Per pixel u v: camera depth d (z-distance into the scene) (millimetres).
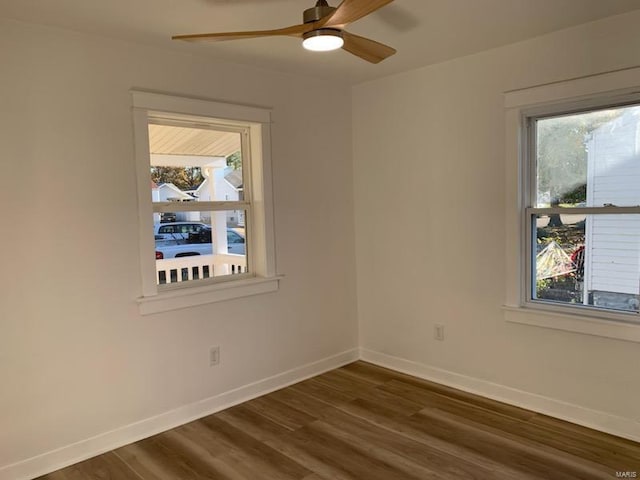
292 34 2010
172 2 2301
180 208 3244
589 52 2781
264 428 3062
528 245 3211
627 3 2490
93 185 2758
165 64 3014
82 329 2748
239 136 3564
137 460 2719
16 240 2518
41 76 2564
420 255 3775
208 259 3424
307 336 3928
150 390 3033
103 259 2811
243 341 3506
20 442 2555
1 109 2451
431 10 2514
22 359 2553
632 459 2562
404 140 3799
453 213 3531
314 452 2750
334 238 4098
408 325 3922
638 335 2703
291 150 3729
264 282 3582
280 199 3670
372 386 3705
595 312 2926
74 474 2594
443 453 2688
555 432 2881
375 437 2898
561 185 3061
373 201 4090
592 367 2912
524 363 3223
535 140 3154
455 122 3459
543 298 3201
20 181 2520
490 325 3385
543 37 2953
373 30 2807
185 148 3273
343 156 4133
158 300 3025
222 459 2705
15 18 2457
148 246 2979
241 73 3395
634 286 2805
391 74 3793
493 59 3207
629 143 2773
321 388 3695
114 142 2824
